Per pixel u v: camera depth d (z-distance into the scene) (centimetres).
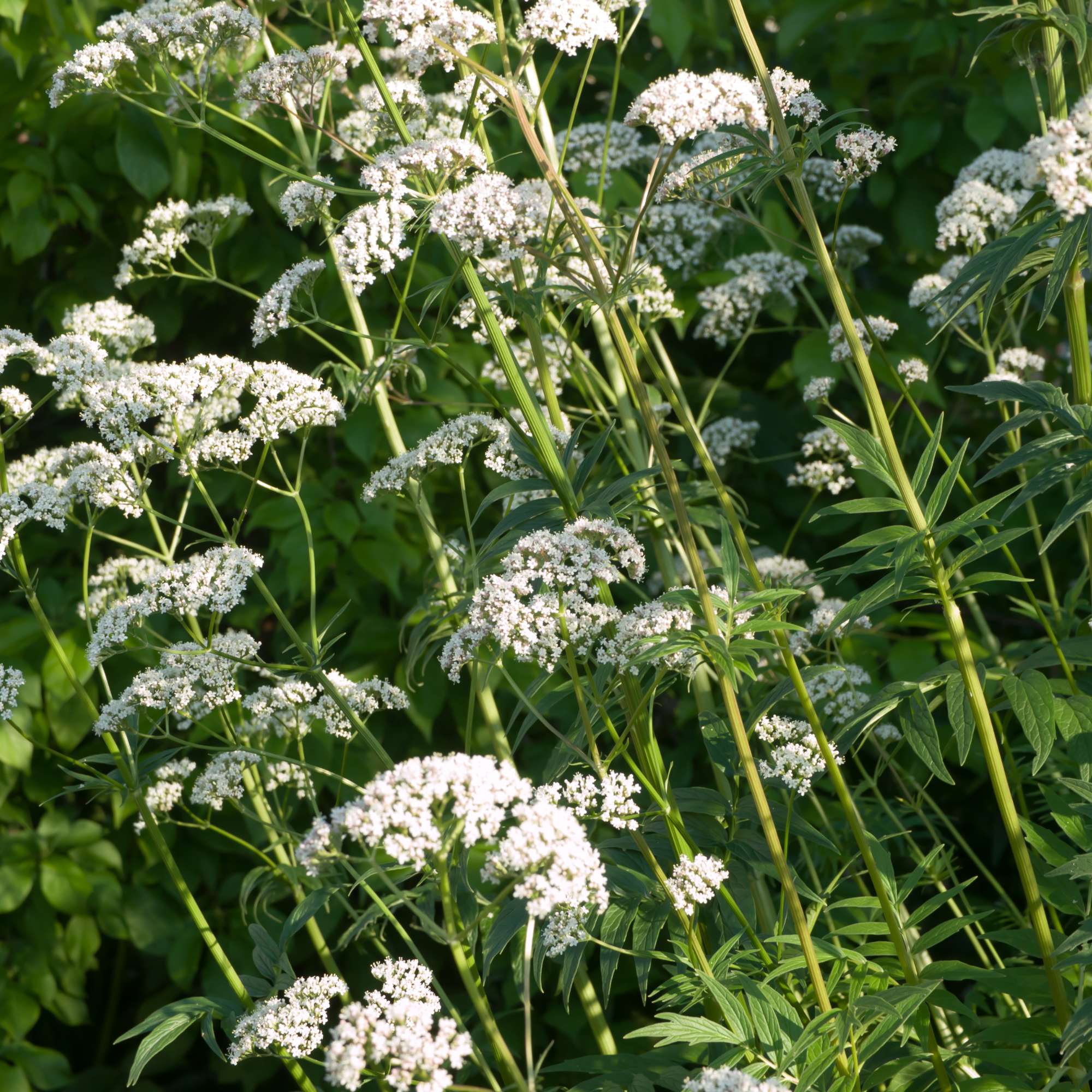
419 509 288
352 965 381
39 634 360
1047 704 192
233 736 272
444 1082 155
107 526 398
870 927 204
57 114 385
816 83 468
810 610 387
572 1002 350
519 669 365
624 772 276
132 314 376
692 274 355
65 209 387
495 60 328
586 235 201
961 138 426
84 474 251
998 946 326
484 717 292
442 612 294
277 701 271
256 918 258
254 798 296
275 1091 407
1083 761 188
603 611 200
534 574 199
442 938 172
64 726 358
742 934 206
